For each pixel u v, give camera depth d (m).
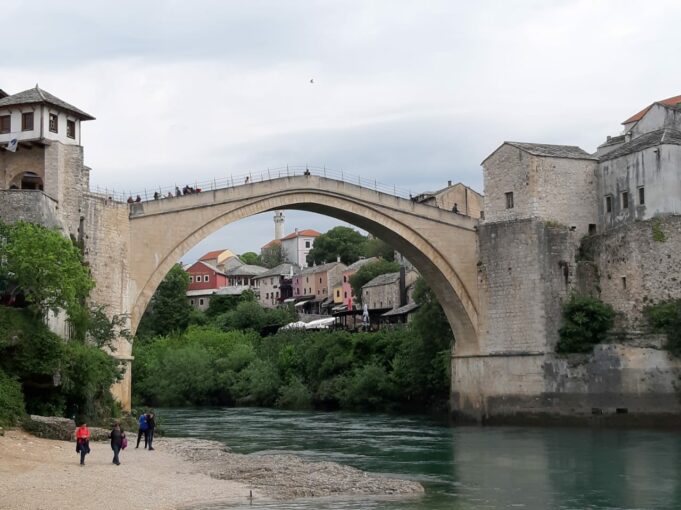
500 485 39.72
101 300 55.69
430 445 55.69
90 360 48.75
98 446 45.28
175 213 60.66
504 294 69.19
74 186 54.97
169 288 142.88
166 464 41.00
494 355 69.31
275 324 133.00
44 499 30.45
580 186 69.56
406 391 83.56
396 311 107.75
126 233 58.09
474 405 70.31
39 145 54.62
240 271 192.50
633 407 62.41
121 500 31.52
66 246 48.53
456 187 99.31
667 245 64.00
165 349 113.69
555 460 47.78
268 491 35.56
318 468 41.91
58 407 48.00
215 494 34.34
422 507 33.78
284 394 96.81
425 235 71.19
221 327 135.50
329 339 95.69
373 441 58.19
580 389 64.56
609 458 48.06
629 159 67.50
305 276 168.12
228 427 69.88
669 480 40.78
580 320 65.25
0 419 42.66
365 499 35.09
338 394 90.00
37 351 46.03
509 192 69.88
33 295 46.69
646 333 63.16
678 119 71.12
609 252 66.81
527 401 66.94
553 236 67.69
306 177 67.19
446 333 80.25
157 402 105.94
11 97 54.75
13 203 50.12
